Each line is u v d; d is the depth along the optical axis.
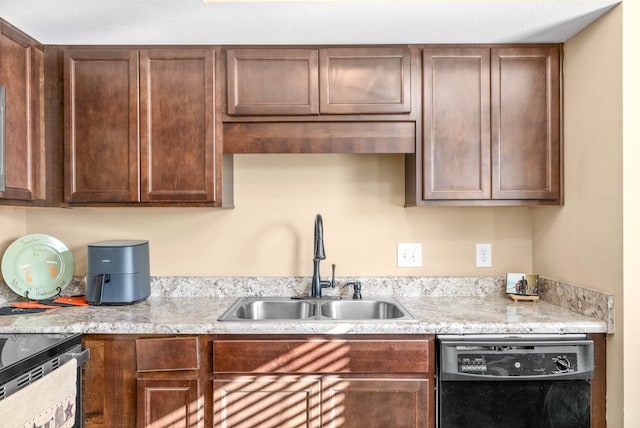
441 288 2.24
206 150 1.95
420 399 1.62
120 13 1.69
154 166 1.95
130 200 1.95
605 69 1.69
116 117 1.96
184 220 2.27
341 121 1.97
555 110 1.97
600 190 1.72
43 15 1.70
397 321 1.67
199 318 1.73
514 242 2.26
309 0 1.61
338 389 1.62
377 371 1.63
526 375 1.60
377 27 1.82
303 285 2.24
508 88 1.97
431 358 1.64
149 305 2.00
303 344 1.63
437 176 1.96
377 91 1.96
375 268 2.26
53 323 1.65
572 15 1.71
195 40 1.93
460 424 1.61
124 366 1.65
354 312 2.13
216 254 2.27
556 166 1.96
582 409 1.62
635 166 1.59
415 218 2.26
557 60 1.97
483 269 2.26
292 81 1.96
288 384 1.63
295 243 2.26
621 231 1.61
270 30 1.84
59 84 1.98
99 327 1.64
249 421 1.63
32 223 2.27
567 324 1.64
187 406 1.64
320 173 2.26
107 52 1.96
